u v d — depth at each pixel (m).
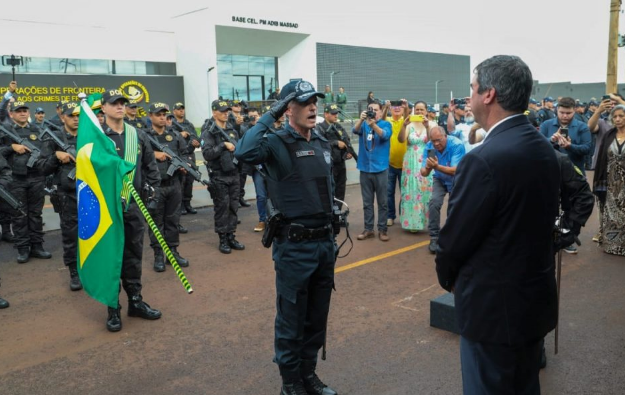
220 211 6.68
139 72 27.50
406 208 7.47
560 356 3.80
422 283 5.45
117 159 4.29
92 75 23.67
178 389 3.50
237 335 4.30
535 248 2.12
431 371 3.65
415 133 7.33
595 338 4.09
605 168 6.42
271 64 30.78
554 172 2.17
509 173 2.04
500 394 2.17
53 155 5.30
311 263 3.14
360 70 32.59
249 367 3.78
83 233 4.33
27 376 3.70
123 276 4.64
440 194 6.43
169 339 4.26
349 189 11.77
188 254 6.69
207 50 25.91
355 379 3.56
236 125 9.84
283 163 3.11
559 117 6.41
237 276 5.79
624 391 3.34
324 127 7.78
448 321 4.26
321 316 3.36
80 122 4.43
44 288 5.52
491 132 2.17
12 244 7.34
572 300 4.88
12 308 4.97
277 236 3.17
